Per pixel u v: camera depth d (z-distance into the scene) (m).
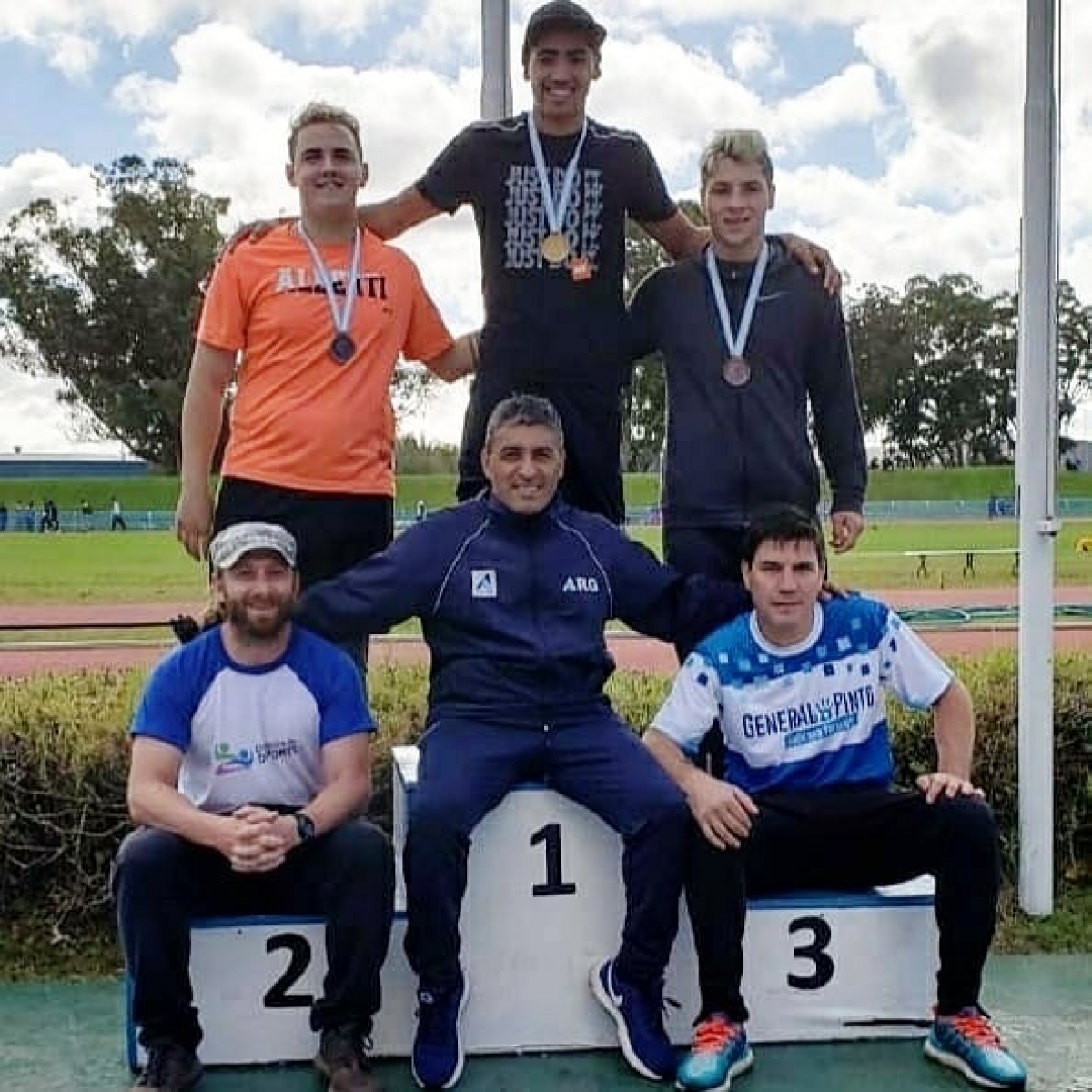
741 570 3.57
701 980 3.13
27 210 36.75
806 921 3.31
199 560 3.69
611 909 3.29
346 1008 2.98
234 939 3.14
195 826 2.88
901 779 4.56
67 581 21.33
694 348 3.67
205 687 3.06
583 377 3.71
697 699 3.29
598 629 3.37
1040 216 4.16
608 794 3.15
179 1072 2.91
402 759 3.87
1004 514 32.88
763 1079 3.10
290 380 3.59
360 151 3.65
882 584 18.19
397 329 3.70
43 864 4.06
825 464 3.79
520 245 3.71
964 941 3.12
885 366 38.12
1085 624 12.85
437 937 3.03
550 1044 3.28
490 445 3.36
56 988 3.77
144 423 37.75
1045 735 4.29
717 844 3.09
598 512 3.77
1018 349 4.29
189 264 36.94
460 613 3.30
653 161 3.82
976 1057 3.06
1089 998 3.70
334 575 3.62
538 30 3.66
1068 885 4.60
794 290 3.69
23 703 4.34
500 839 3.25
